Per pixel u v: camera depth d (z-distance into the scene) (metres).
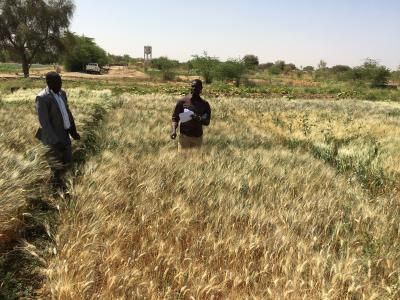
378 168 8.88
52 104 6.71
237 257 4.42
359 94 39.44
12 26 54.50
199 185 6.37
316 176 7.53
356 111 21.52
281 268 4.31
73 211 5.35
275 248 4.61
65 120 6.93
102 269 4.29
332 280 3.92
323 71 82.56
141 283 3.83
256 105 22.78
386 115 20.66
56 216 5.70
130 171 7.10
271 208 5.89
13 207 5.14
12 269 4.57
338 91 42.06
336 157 10.20
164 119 14.66
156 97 24.42
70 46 59.91
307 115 18.42
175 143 10.38
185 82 55.41
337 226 5.32
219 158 8.10
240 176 6.85
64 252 4.42
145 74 72.50
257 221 5.27
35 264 4.66
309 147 11.60
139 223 5.12
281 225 5.25
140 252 4.55
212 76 52.34
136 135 10.62
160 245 4.48
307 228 5.28
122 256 4.53
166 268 4.27
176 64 71.94
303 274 4.23
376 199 6.84
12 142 8.33
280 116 18.34
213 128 13.00
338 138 13.09
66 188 6.76
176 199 5.71
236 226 5.27
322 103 26.34
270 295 3.75
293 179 7.11
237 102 24.16
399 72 65.56
